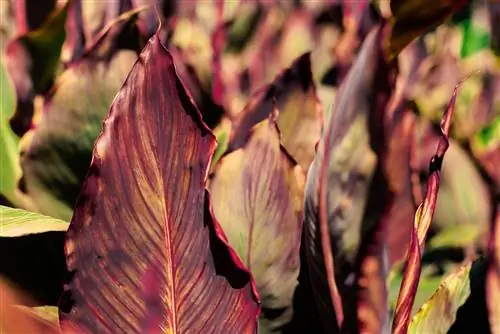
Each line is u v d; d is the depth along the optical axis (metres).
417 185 1.39
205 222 1.13
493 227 1.35
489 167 1.58
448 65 1.68
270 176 1.33
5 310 1.21
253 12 1.67
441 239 1.55
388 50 1.20
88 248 1.12
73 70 1.42
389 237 1.29
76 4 1.57
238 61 1.65
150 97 1.11
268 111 1.39
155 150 1.11
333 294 1.25
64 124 1.42
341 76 1.63
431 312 1.32
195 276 1.13
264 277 1.32
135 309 1.13
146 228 1.12
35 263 1.34
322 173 1.23
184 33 1.63
